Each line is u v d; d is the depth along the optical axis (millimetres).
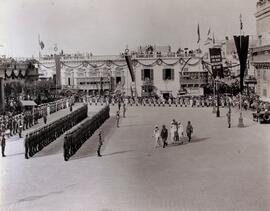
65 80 66438
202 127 38250
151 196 17953
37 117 43312
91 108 58344
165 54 62312
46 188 19609
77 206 17109
